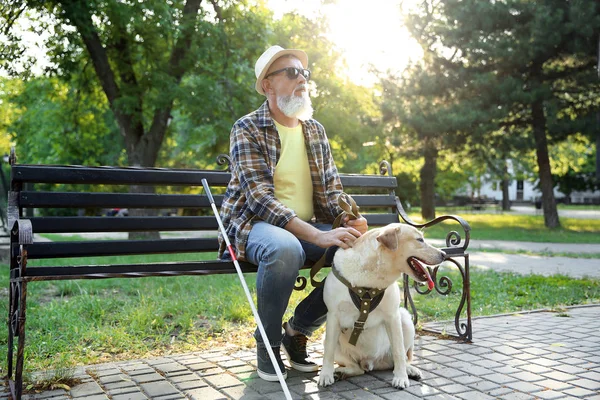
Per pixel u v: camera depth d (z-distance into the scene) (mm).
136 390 3020
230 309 5180
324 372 3098
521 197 66375
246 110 14758
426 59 20469
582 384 3062
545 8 17469
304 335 3449
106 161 24188
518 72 19562
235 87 14531
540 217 32344
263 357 3188
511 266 9836
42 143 22562
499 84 18703
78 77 17031
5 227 12703
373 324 3102
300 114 3438
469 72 19547
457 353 3771
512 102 18859
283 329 3854
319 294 3381
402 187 38250
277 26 17406
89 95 17516
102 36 15672
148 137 15828
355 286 2984
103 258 9906
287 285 3070
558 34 17188
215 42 14562
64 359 3553
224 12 15477
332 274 3105
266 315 3117
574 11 16750
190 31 14602
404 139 22516
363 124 20344
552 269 9352
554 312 5395
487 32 19047
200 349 4008
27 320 4793
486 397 2867
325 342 3121
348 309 3064
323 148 3652
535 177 44188
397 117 20438
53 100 18469
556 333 4367
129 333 4426
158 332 4543
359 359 3291
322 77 17672
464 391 2965
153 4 13266
